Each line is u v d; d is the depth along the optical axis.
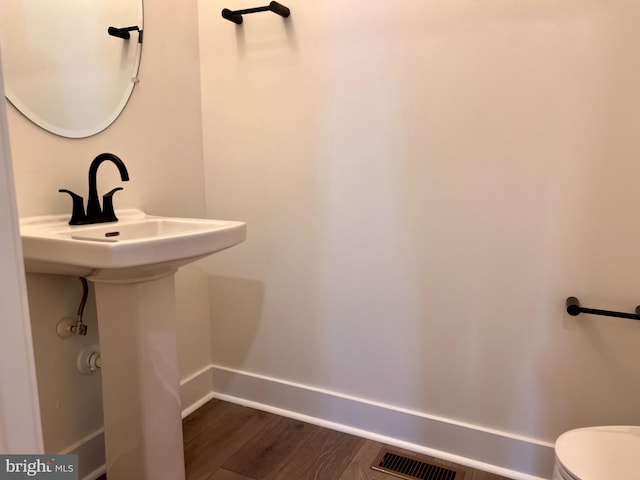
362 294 1.73
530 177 1.42
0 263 0.63
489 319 1.54
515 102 1.41
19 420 0.67
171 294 1.38
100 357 1.37
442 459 1.65
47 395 1.39
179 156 1.82
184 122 1.84
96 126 1.48
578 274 1.41
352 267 1.73
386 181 1.62
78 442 1.49
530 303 1.48
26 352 0.68
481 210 1.50
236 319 2.00
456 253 1.55
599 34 1.30
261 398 1.99
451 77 1.48
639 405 1.39
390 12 1.54
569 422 1.48
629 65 1.28
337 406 1.83
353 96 1.63
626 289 1.36
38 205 1.33
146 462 1.36
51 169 1.36
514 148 1.43
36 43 1.30
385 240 1.66
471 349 1.58
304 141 1.74
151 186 1.70
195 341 1.99
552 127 1.38
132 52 1.59
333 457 1.66
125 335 1.30
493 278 1.51
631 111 1.29
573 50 1.33
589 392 1.44
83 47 1.43
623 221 1.34
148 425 1.35
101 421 1.57
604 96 1.31
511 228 1.47
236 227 1.37
